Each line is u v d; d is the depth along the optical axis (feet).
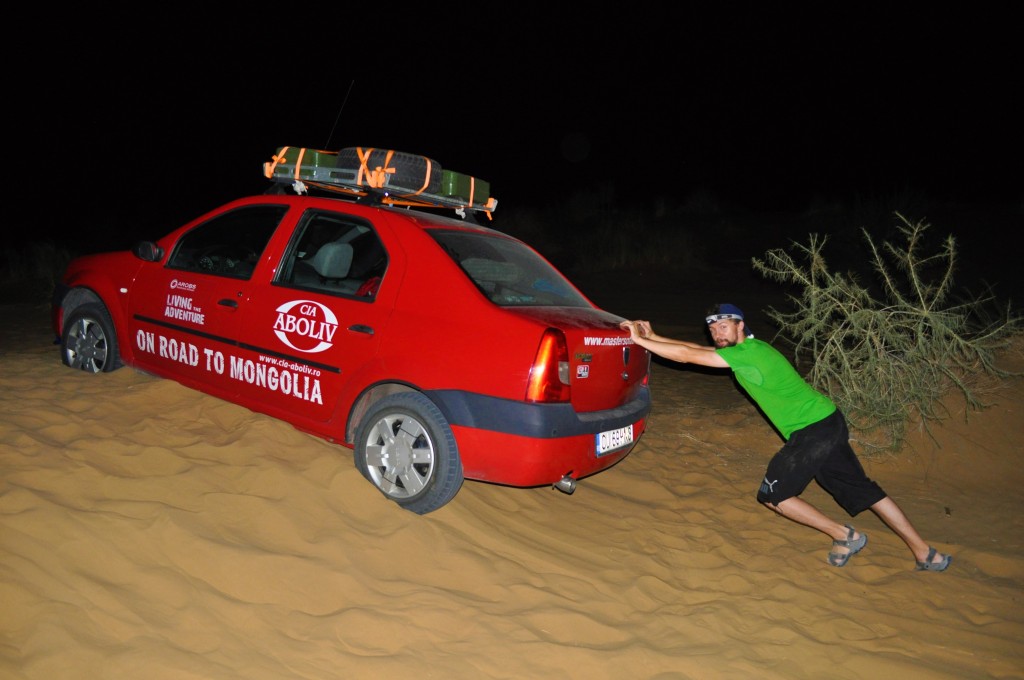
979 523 19.63
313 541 14.23
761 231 68.18
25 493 13.32
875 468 22.80
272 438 17.01
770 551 17.71
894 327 23.79
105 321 21.07
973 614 15.58
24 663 10.23
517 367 15.01
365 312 16.56
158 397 18.85
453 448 15.43
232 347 18.44
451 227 17.89
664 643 13.57
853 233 59.57
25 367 21.12
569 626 13.46
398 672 11.50
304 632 12.03
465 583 14.26
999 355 25.63
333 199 18.30
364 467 16.33
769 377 16.44
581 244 66.54
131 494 14.40
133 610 11.54
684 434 24.63
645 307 47.24
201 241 20.61
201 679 10.54
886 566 17.29
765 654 13.64
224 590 12.60
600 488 20.11
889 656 13.89
